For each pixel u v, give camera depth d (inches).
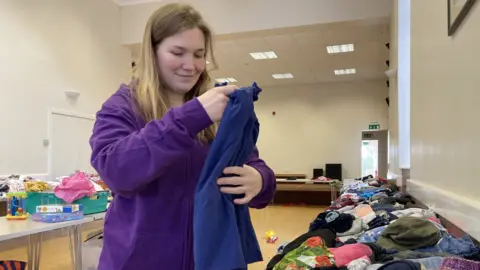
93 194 108.1
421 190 119.0
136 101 33.4
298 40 318.3
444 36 94.1
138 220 31.2
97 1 261.9
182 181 32.9
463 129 77.2
